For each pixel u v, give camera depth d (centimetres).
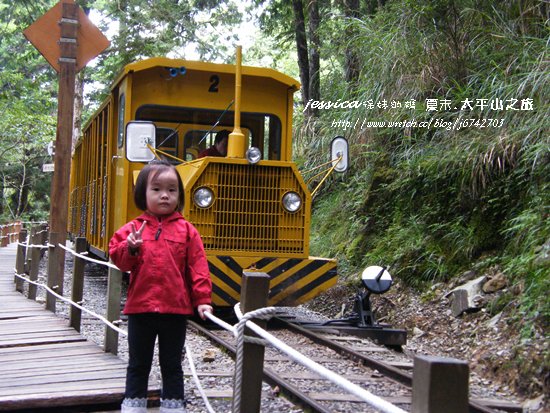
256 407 348
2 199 3519
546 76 834
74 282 724
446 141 1005
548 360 579
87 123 1395
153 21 2181
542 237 743
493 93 930
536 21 994
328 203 1373
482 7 1055
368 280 796
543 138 799
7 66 2567
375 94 1160
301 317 977
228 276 812
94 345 636
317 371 252
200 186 808
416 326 835
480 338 719
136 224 419
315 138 1395
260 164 820
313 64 1689
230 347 671
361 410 505
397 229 1036
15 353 596
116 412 464
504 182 884
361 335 782
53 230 861
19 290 1070
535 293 671
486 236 876
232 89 943
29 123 2525
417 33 1107
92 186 1258
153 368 591
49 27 870
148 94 916
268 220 828
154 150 795
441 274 886
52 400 448
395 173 1112
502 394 592
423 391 201
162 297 406
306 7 1762
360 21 1252
